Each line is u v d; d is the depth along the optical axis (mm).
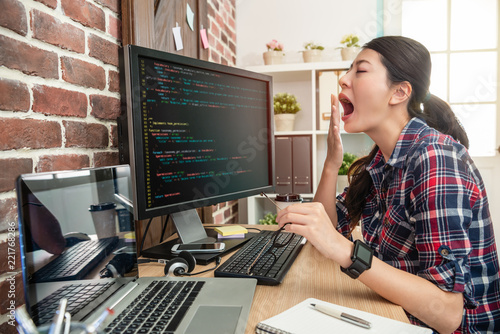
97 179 680
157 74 973
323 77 2477
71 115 925
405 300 721
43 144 827
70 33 921
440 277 735
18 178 509
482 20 2639
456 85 2703
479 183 904
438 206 772
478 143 2699
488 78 2664
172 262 887
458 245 750
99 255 668
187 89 1064
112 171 729
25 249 506
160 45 1443
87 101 992
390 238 924
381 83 939
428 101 1039
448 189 776
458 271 734
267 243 1104
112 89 1115
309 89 2826
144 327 578
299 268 936
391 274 735
